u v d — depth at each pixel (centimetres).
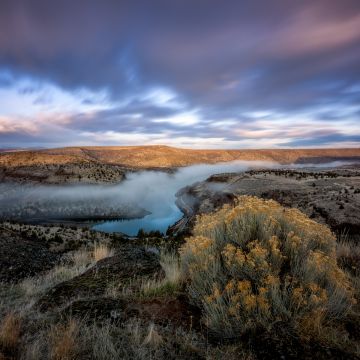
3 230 1593
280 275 378
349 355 272
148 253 748
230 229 446
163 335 323
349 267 535
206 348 300
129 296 434
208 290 377
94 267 646
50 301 462
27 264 1069
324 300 319
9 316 383
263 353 281
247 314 320
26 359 292
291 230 432
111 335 326
